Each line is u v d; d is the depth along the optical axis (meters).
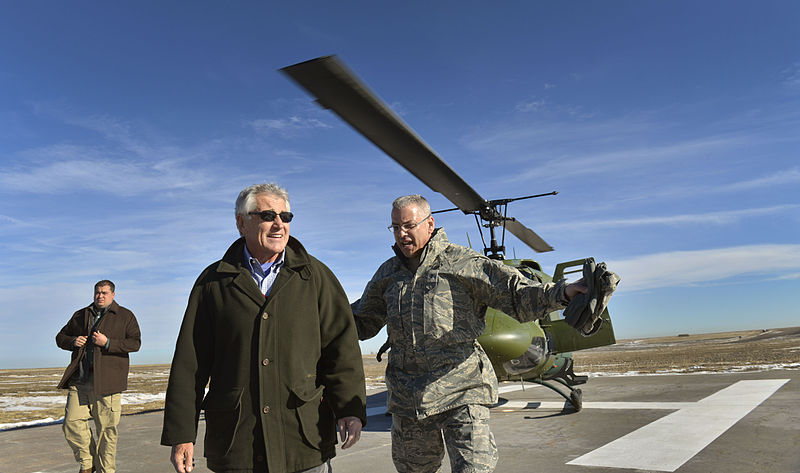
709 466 3.77
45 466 4.96
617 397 7.84
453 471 2.36
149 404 10.95
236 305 1.95
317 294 2.10
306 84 2.27
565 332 6.80
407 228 2.71
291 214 2.08
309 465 1.91
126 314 4.88
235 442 1.84
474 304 2.63
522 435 5.31
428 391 2.46
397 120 2.75
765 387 7.45
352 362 2.08
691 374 10.54
